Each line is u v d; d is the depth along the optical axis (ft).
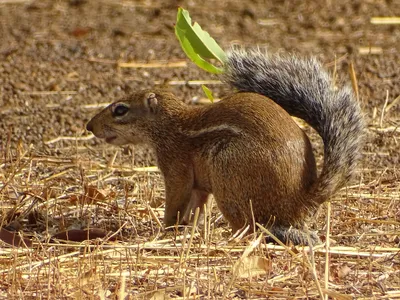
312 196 36.63
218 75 43.60
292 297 30.96
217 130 37.65
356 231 38.42
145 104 40.50
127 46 74.02
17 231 39.24
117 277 32.58
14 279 31.60
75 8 84.17
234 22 80.07
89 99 61.16
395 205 41.75
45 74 66.39
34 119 57.00
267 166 36.19
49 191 43.06
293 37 76.18
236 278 31.37
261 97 37.78
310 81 38.50
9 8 83.76
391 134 52.90
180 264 32.71
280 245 35.47
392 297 31.17
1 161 48.47
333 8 84.28
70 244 36.50
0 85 63.46
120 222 39.60
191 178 39.68
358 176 45.98
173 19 81.51
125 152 51.83
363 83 63.62
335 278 32.68
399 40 75.05
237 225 37.24
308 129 55.11
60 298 30.63
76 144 51.49
